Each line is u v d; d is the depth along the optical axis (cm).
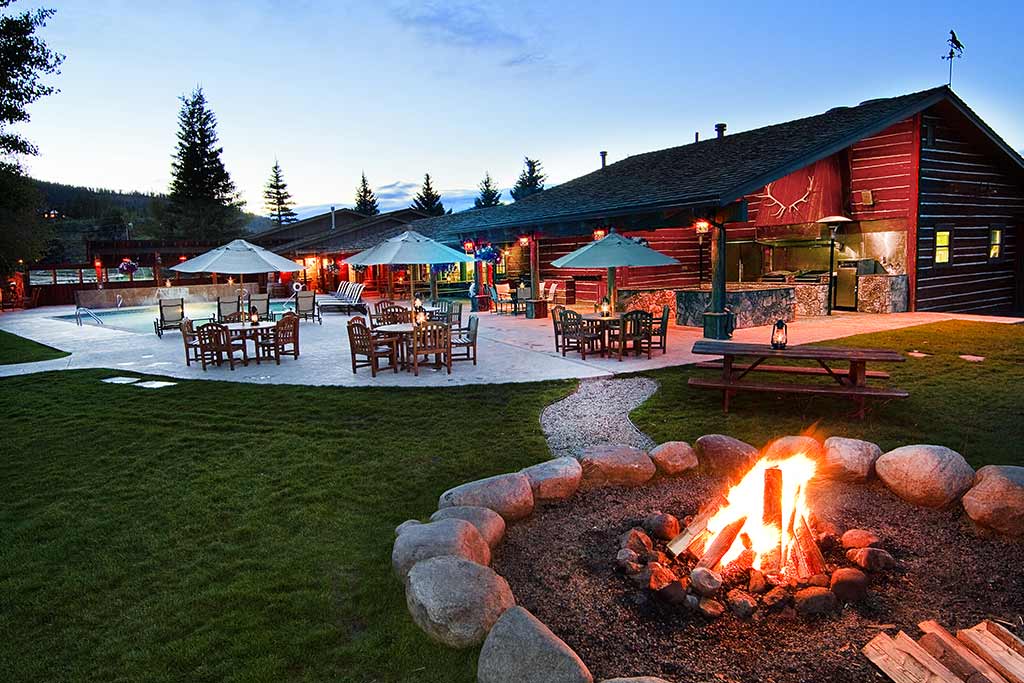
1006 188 1991
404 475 576
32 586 384
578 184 2256
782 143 1559
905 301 1758
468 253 2222
